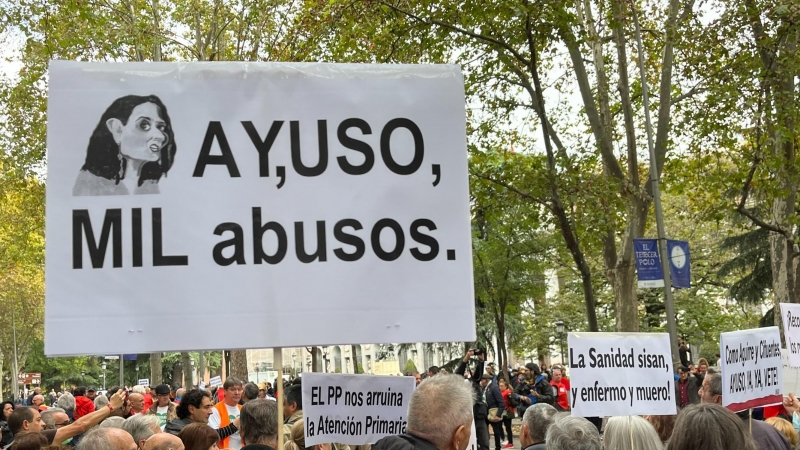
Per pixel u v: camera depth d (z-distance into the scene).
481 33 19.42
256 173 4.21
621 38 21.47
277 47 23.42
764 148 19.75
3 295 52.91
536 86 18.91
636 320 21.95
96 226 4.09
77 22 21.77
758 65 19.44
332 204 4.23
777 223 23.12
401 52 19.69
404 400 6.08
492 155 21.83
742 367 6.33
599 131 22.02
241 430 5.64
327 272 4.18
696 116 20.55
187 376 29.23
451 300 4.24
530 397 20.20
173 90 4.22
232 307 4.10
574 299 45.53
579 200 19.36
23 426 8.23
